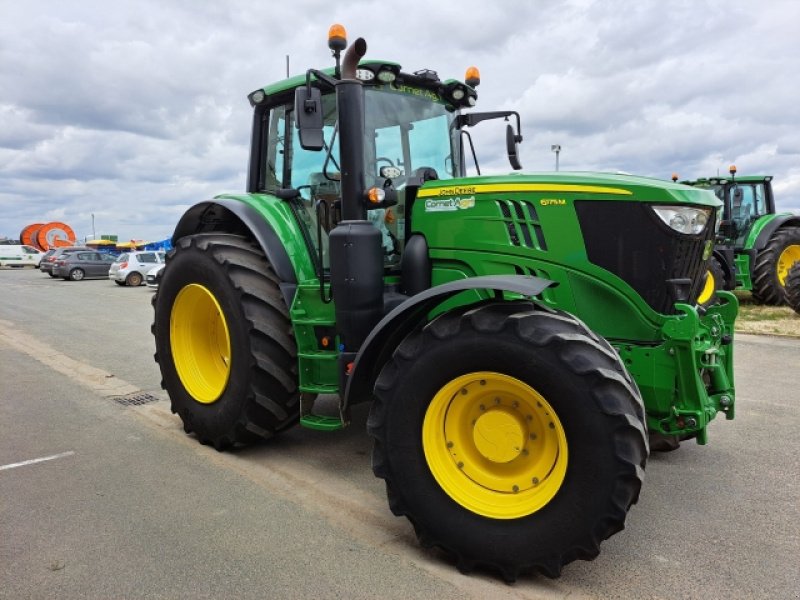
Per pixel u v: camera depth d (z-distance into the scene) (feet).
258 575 8.61
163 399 18.21
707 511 10.54
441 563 8.96
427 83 13.50
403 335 9.96
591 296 10.44
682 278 10.17
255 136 14.65
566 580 8.47
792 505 10.75
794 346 25.03
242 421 12.67
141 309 44.11
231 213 14.65
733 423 15.31
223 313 12.94
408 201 12.25
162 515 10.47
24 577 8.57
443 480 8.80
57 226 142.61
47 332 31.91
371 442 14.21
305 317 12.25
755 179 39.04
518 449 8.54
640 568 8.75
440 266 11.68
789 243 37.22
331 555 9.16
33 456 13.35
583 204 10.40
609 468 7.67
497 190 10.99
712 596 8.04
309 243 13.23
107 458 13.23
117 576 8.59
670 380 9.53
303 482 11.91
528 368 8.11
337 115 11.25
